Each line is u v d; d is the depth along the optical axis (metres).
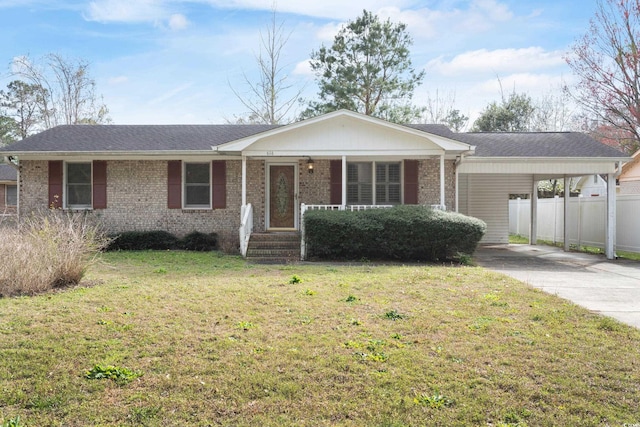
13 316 5.67
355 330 5.28
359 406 3.48
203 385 3.79
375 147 13.67
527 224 21.20
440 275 9.18
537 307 6.44
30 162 15.14
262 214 15.25
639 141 20.14
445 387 3.78
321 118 13.46
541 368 4.18
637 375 4.02
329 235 12.34
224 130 16.95
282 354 4.48
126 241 14.39
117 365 4.17
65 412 3.35
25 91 36.19
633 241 14.16
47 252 7.65
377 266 11.12
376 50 26.09
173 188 15.21
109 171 15.20
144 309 6.14
